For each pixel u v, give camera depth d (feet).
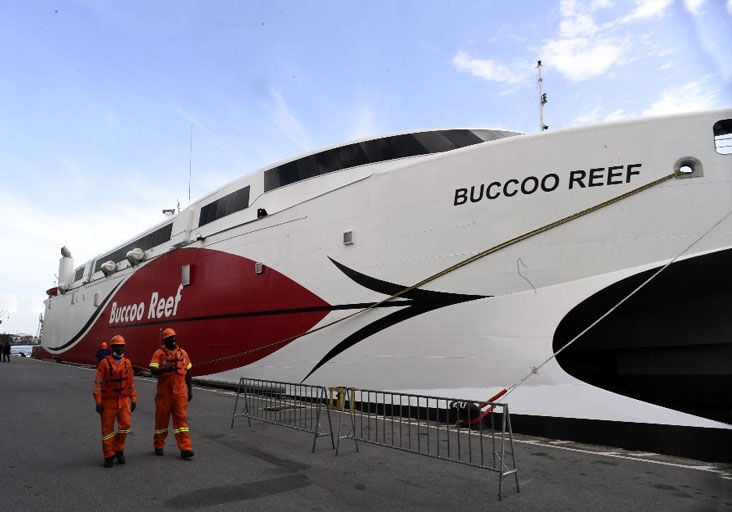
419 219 33.09
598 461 21.08
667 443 22.31
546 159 28.91
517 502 15.87
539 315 27.55
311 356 38.11
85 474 18.89
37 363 109.91
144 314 67.05
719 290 27.76
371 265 35.09
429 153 41.14
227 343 47.62
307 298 39.32
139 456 21.88
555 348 29.32
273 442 24.82
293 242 41.57
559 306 27.12
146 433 27.43
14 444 24.20
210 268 52.60
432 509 15.17
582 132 28.27
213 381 48.85
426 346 31.35
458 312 30.35
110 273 85.25
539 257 28.27
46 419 31.40
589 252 27.14
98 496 16.29
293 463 20.70
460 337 30.01
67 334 106.93
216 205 55.57
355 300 35.70
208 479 18.28
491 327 28.94
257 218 47.01
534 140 29.48
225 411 34.99
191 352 53.21
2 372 76.18
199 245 55.57
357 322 35.27
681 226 25.58
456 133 42.22
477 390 28.63
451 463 20.71
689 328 28.76
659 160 26.48
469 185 31.24
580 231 27.50
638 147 26.96
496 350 28.53
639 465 20.42
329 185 43.50
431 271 31.91
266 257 44.29
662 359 30.19
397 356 32.60
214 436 26.37
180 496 16.30
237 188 52.70
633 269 25.95
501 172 30.22
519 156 29.78
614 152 27.37
